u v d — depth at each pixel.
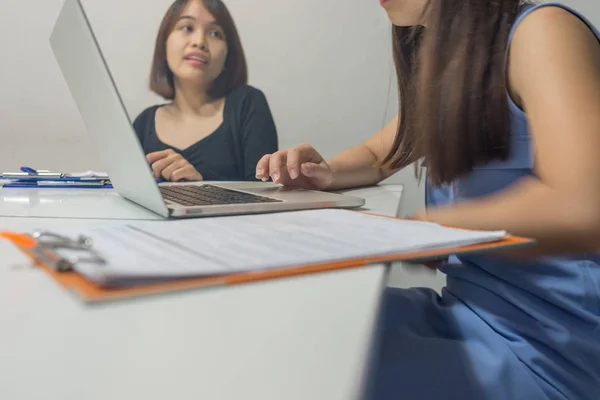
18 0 1.46
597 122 0.53
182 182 1.13
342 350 0.21
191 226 0.47
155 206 0.59
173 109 1.44
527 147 0.69
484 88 0.71
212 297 0.27
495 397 0.48
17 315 0.24
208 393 0.17
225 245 0.38
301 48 1.40
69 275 0.29
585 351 0.55
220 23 1.41
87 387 0.18
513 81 0.66
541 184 0.57
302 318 0.24
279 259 0.33
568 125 0.54
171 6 1.42
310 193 0.80
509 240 0.42
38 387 0.17
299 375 0.18
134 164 0.59
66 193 0.86
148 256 0.32
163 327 0.23
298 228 0.46
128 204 0.72
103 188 0.95
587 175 0.51
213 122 1.43
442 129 0.75
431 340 0.54
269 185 1.00
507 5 0.70
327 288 0.29
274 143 1.44
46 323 0.23
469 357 0.52
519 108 0.69
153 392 0.17
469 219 0.53
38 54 1.48
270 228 0.46
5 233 0.45
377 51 1.36
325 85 1.41
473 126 0.72
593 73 0.58
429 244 0.38
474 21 0.72
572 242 0.52
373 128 1.40
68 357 0.20
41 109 1.50
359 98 1.39
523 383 0.50
